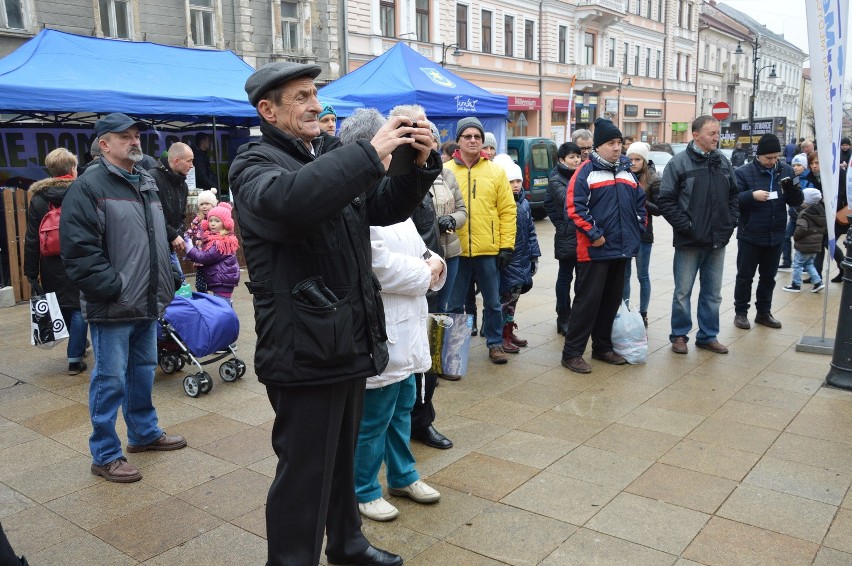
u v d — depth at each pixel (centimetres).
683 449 407
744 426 440
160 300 387
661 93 4516
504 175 541
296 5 1955
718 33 5347
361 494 331
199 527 328
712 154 573
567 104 3431
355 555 286
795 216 972
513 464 390
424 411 412
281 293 226
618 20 3691
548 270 1027
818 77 538
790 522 326
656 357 593
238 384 531
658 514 335
